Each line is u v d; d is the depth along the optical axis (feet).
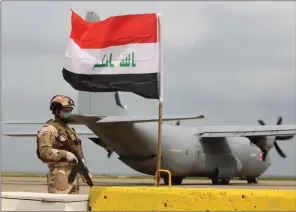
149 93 31.68
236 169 125.08
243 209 22.43
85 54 31.32
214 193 22.57
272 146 121.90
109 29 31.42
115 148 104.22
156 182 28.45
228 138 125.49
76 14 31.32
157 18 31.63
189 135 115.75
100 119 91.76
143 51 31.55
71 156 24.86
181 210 22.62
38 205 22.18
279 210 22.33
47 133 24.89
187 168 114.83
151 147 103.76
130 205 22.91
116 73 31.35
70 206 22.21
